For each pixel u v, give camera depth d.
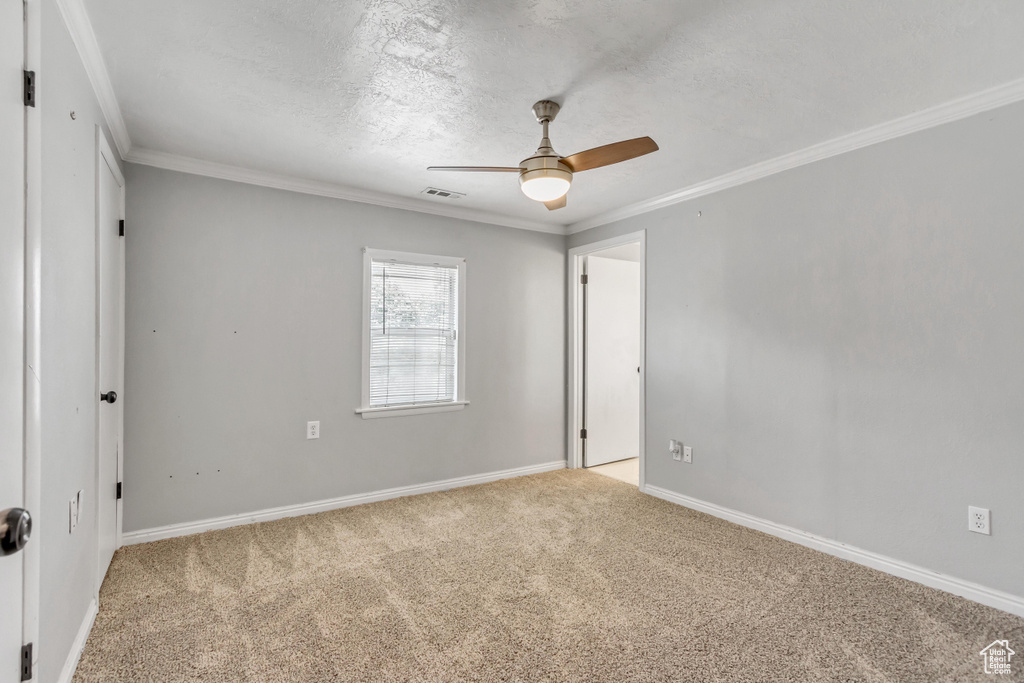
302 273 3.34
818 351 2.82
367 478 3.59
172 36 1.79
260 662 1.78
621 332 4.92
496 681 1.68
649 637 1.94
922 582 2.39
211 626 2.00
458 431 4.01
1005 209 2.15
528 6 1.64
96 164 2.02
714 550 2.78
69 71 1.61
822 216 2.80
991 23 1.72
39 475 1.24
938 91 2.20
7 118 1.08
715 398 3.36
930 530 2.37
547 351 4.55
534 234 4.49
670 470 3.67
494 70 2.03
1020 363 2.11
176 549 2.73
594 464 4.72
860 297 2.63
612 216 4.15
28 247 1.21
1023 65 1.98
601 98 2.26
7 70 1.09
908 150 2.46
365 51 1.90
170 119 2.45
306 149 2.82
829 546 2.74
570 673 1.73
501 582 2.39
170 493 2.91
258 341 3.18
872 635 1.96
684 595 2.27
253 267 3.17
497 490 3.91
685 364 3.57
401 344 3.76
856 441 2.64
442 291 3.96
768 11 1.66
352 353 3.53
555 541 2.89
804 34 1.79
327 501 3.42
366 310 3.58
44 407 1.37
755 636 1.95
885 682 1.69
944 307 2.33
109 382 2.41
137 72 2.03
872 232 2.59
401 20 1.71
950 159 2.32
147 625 2.00
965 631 1.99
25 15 1.19
